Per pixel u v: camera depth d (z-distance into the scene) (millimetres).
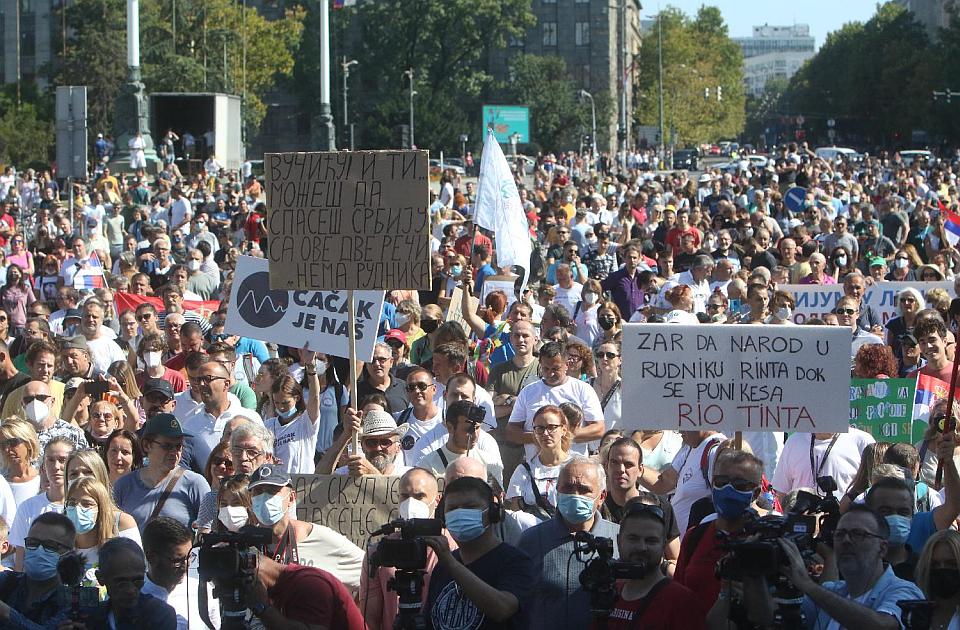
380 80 121062
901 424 11523
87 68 96250
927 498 9156
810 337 8789
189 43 103438
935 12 177000
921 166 68188
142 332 15578
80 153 27359
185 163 59281
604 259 24312
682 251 22984
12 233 30484
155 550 7633
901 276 20641
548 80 127062
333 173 9875
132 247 29359
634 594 7047
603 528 8352
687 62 157625
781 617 6570
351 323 9930
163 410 11164
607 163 90875
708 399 8852
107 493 8500
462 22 118062
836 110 181375
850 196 36219
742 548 6516
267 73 108438
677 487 9836
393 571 8039
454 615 7105
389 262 9836
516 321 14828
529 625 7227
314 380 11805
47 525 7363
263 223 29828
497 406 12617
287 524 8062
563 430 9961
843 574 6855
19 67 125750
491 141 18703
